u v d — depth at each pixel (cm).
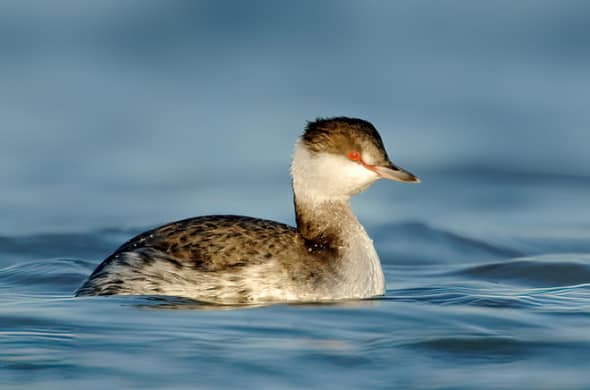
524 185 2141
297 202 1313
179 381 945
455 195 2047
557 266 1538
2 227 1773
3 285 1392
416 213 1925
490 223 1867
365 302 1238
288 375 964
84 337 1059
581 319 1161
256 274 1230
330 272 1255
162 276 1228
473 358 1020
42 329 1086
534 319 1160
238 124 2538
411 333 1095
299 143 1326
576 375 973
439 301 1253
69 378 948
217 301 1220
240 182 2117
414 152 2339
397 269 1574
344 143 1302
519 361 1013
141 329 1089
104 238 1728
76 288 1370
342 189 1302
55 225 1797
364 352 1031
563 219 1900
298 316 1154
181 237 1253
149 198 2006
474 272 1534
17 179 2117
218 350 1027
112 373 962
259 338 1068
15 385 931
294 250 1261
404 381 959
